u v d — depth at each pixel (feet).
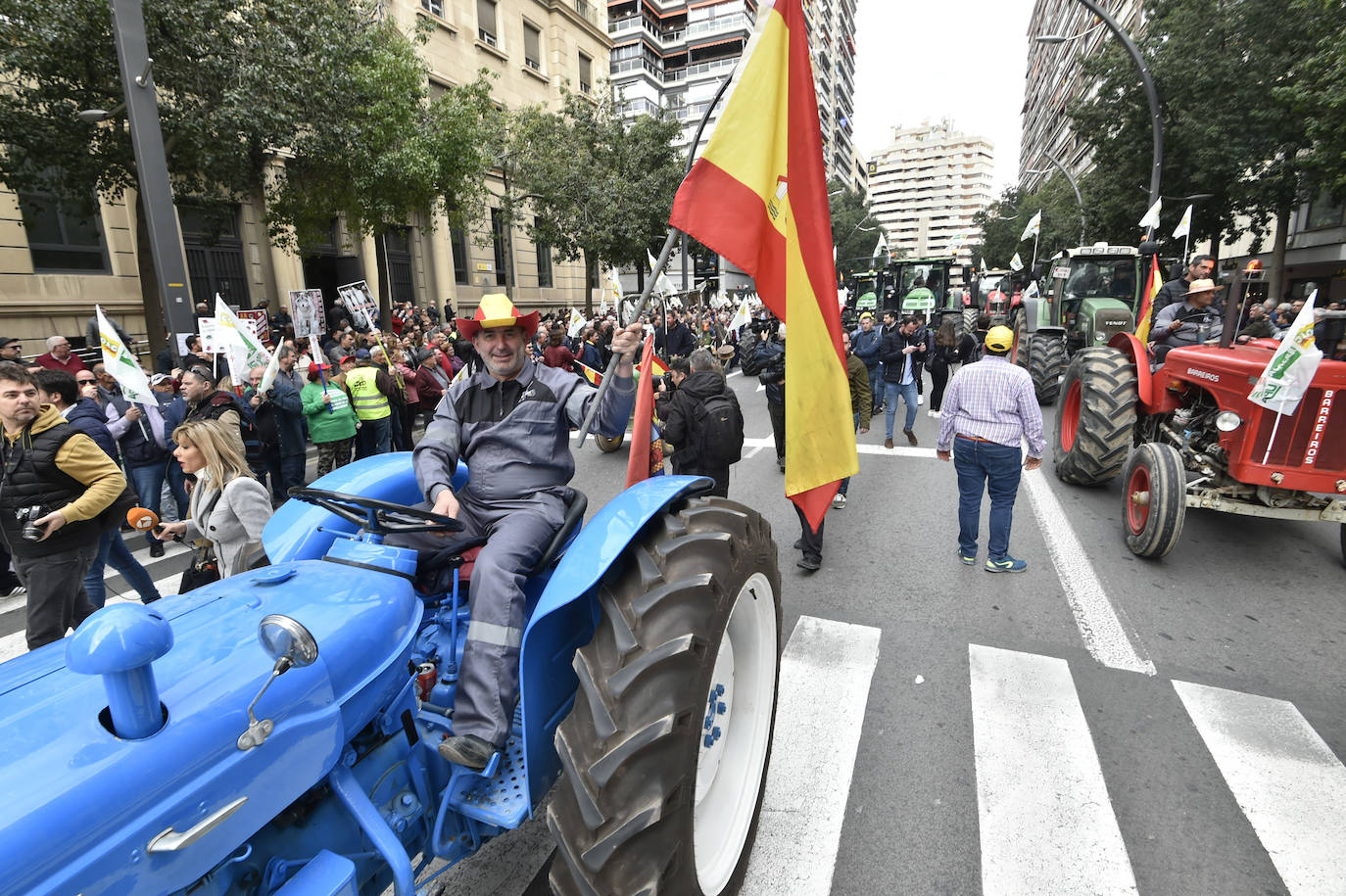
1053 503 20.54
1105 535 17.99
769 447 29.53
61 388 14.56
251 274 55.57
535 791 6.07
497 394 8.09
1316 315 14.51
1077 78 208.54
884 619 13.62
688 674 5.73
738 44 209.05
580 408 7.89
